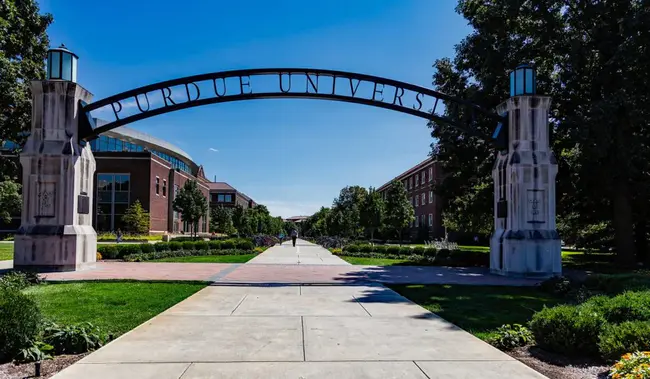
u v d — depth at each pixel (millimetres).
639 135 18250
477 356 5594
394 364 5227
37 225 14398
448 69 23500
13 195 38125
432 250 23391
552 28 19047
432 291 11164
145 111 15883
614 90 18297
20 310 5488
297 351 5703
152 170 53562
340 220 57406
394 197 41312
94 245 15805
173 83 15930
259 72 16141
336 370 4977
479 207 22781
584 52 17844
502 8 19422
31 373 4867
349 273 15742
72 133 14906
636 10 17328
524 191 15250
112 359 5301
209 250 26625
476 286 12266
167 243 24641
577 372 5156
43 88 14789
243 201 119250
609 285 9945
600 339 5539
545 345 5992
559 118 20938
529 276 14805
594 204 22875
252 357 5426
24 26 20250
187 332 6660
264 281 12906
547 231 15156
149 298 9562
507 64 20156
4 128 20812
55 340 5660
